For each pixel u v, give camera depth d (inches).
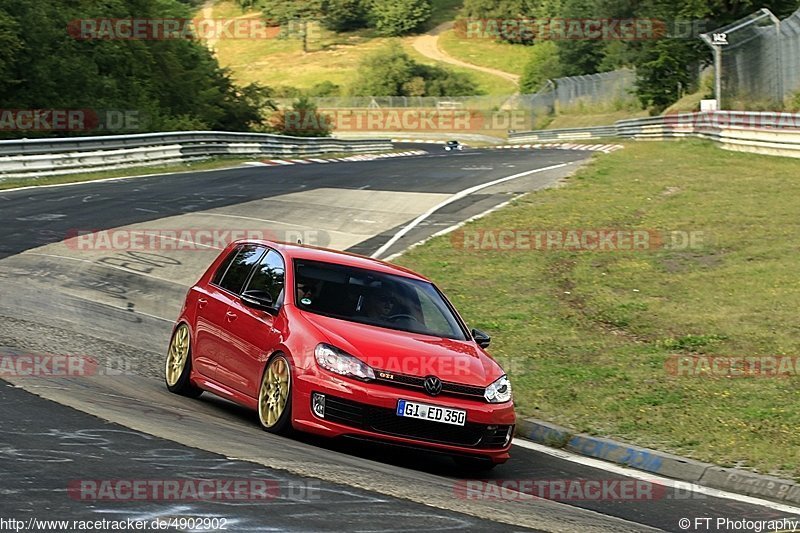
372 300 758.5
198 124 4471.0
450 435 678.5
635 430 832.9
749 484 700.0
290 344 699.4
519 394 951.6
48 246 1579.7
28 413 632.4
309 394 671.1
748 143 2881.4
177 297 1355.8
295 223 1990.7
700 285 1387.8
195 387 856.9
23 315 1113.4
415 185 2620.6
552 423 863.7
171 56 4783.5
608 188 2348.7
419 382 676.1
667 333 1170.6
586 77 7091.5
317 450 660.7
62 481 479.8
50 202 2084.2
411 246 1768.0
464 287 1456.7
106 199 2185.0
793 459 740.0
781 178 2301.9
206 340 822.5
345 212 2148.1
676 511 628.7
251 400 740.7
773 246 1573.6
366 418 660.7
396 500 529.3
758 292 1317.7
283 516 460.1
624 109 6446.9
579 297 1374.3
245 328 763.4
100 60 4148.6
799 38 3080.7
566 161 3270.2
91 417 642.8
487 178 2753.4
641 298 1346.0
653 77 5447.8
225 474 531.5
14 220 1813.5
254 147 4082.2
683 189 2237.9
